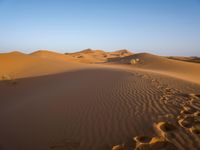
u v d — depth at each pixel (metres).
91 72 18.61
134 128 4.36
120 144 3.75
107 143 3.85
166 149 3.41
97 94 7.91
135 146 3.60
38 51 79.62
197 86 9.38
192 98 6.64
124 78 12.17
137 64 46.38
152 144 3.60
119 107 5.95
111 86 9.46
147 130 4.17
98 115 5.42
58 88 10.73
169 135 3.88
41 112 6.25
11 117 6.09
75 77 15.36
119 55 154.50
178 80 11.70
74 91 9.08
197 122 4.39
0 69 27.12
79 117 5.41
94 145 3.83
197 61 65.06
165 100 6.43
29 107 7.07
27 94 10.38
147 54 56.59
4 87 13.79
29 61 34.97
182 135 3.83
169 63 43.34
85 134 4.33
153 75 14.28
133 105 6.04
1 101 9.26
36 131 4.76
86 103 6.70
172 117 4.80
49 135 4.45
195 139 3.64
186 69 36.75
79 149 3.74
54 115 5.80
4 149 4.06
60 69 27.34
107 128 4.52
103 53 165.75
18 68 28.72
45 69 27.62
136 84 9.73
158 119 4.73
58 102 7.28
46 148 3.88
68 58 78.06
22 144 4.18
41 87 12.25
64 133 4.48
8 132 4.88
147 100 6.52
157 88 8.59
